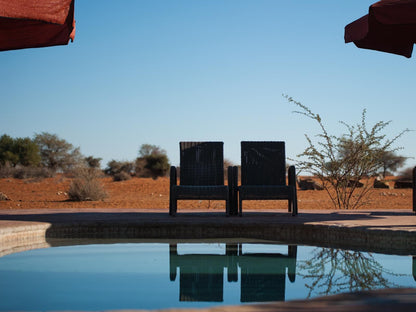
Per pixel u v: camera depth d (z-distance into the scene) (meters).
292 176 7.46
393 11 5.23
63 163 33.47
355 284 3.16
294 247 5.10
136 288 3.01
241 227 6.08
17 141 32.88
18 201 12.58
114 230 6.07
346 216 7.22
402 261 4.18
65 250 4.77
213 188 7.15
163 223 6.13
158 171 32.72
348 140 10.70
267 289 3.01
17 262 4.03
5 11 4.10
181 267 3.83
